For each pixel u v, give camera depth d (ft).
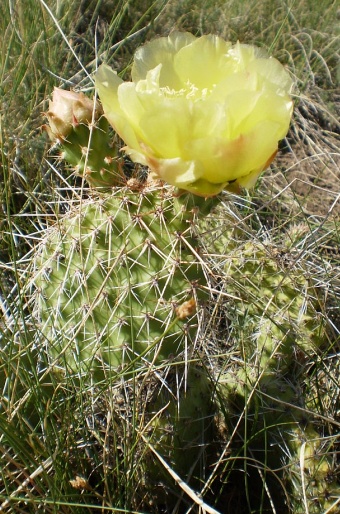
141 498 0.89
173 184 0.67
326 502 0.86
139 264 0.84
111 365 0.86
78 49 1.76
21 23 1.61
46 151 1.29
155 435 0.85
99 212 0.85
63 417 0.87
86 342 0.87
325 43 2.27
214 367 1.02
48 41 1.61
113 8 1.95
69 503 0.78
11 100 1.43
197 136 0.66
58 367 0.89
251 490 0.96
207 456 0.93
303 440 0.89
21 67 1.47
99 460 0.90
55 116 0.87
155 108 0.64
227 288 1.11
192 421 0.87
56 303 0.87
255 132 0.63
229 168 0.66
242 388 0.97
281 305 1.07
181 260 0.83
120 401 0.87
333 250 1.45
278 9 2.31
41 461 0.85
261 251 1.12
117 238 0.85
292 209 1.49
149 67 0.77
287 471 0.90
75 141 0.88
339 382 1.07
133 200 0.85
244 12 2.27
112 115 0.68
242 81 0.67
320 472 0.87
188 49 0.76
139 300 0.84
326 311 1.19
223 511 0.96
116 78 0.73
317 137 1.85
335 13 2.39
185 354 0.82
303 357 1.03
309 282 1.13
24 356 0.92
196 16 2.16
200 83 0.77
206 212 0.82
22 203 1.32
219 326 1.19
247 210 1.39
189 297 0.84
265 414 0.94
